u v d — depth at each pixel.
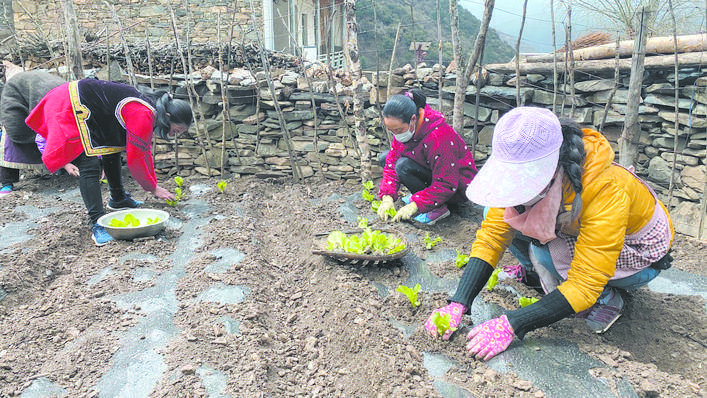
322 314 2.97
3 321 2.85
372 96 5.38
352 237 3.50
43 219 4.36
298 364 2.55
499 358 2.40
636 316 2.94
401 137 3.95
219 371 2.35
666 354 2.65
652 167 4.59
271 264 3.68
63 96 3.68
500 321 2.43
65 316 2.82
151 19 9.61
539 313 2.33
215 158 5.78
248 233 4.08
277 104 5.36
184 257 3.63
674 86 4.31
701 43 4.08
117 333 2.68
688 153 4.35
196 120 5.66
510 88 4.95
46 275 3.38
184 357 2.43
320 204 4.80
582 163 2.19
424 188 4.30
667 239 2.55
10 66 6.16
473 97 5.10
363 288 3.09
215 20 9.45
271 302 3.14
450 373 2.33
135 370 2.35
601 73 4.64
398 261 3.48
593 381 2.23
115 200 4.41
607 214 2.15
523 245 2.95
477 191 2.16
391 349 2.47
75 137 3.69
